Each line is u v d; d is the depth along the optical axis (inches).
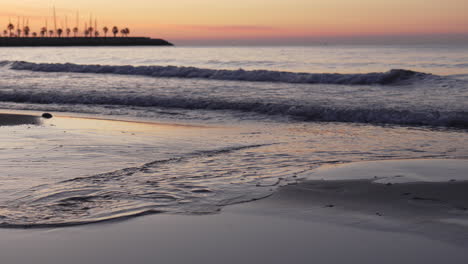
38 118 509.4
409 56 1809.8
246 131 421.4
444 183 214.5
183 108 593.9
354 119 495.2
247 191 215.9
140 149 328.8
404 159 290.4
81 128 433.1
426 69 1202.0
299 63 1498.5
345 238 156.6
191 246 150.6
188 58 1862.7
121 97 659.4
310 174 245.8
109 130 421.1
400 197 198.1
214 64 1504.7
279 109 542.3
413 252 144.2
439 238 154.1
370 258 140.4
